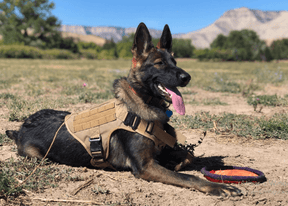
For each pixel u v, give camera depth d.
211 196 2.69
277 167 3.54
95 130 3.14
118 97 3.16
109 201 2.65
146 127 2.95
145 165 2.98
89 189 2.89
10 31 65.19
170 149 3.49
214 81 14.00
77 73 19.36
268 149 4.28
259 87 11.76
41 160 3.45
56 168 3.33
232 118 5.93
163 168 2.97
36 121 3.59
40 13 66.81
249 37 67.06
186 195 2.74
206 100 8.59
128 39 79.44
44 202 2.64
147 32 3.10
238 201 2.62
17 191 2.75
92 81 13.91
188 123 5.62
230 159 3.88
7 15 65.88
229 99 9.12
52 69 23.58
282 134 4.80
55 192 2.82
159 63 3.04
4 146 4.20
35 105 6.86
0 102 7.62
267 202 2.61
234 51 62.56
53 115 3.63
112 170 3.42
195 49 75.69
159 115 3.01
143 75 3.06
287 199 2.64
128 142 3.03
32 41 66.06
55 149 3.37
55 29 68.69
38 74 17.39
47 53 54.16
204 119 5.82
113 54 70.31
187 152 3.46
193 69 27.39
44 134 3.44
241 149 4.29
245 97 9.55
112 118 3.07
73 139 3.28
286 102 7.81
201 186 2.78
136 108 3.02
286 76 16.98
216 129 5.17
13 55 49.47
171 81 2.95
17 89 10.36
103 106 3.21
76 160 3.34
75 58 59.28
